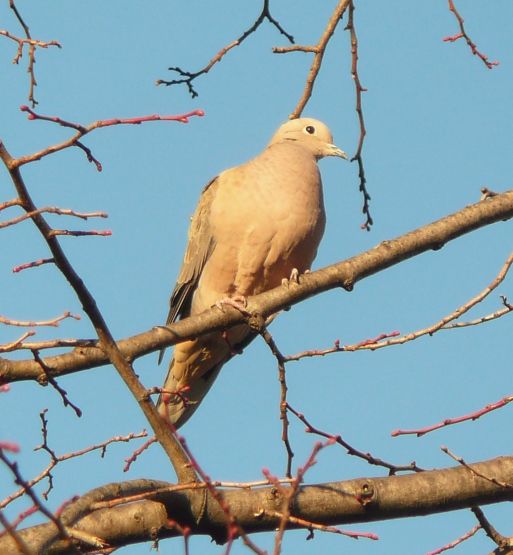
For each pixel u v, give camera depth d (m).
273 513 9.88
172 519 9.95
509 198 11.98
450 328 10.91
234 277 14.26
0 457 7.18
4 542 8.93
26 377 10.53
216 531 10.06
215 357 14.50
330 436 10.36
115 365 10.03
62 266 9.62
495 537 10.55
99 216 8.92
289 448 10.44
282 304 11.65
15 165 8.98
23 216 8.79
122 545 9.96
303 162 14.13
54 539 8.95
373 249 11.80
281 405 10.46
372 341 10.67
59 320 9.56
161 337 11.23
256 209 13.84
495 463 10.67
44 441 10.20
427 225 11.86
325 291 11.73
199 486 8.98
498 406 10.20
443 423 10.20
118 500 9.16
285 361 10.57
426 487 10.41
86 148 8.98
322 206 14.25
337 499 10.25
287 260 14.04
